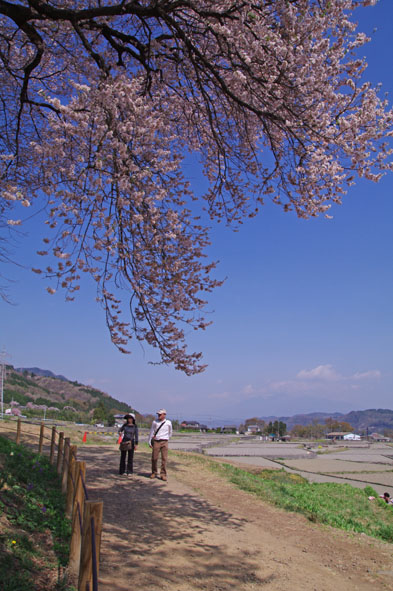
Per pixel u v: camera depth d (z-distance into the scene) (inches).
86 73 323.0
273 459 1466.5
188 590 203.3
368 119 288.4
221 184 337.7
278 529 341.1
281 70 261.6
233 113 317.4
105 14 265.0
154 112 299.0
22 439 612.7
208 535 293.7
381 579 264.7
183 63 311.6
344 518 447.5
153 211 273.7
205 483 473.7
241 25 261.9
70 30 295.9
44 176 279.0
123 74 272.4
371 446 3171.8
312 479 1049.5
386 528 423.5
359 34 281.4
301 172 301.9
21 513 228.7
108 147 262.5
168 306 303.7
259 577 235.0
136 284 284.8
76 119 253.8
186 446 1630.2
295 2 260.7
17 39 334.6
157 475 466.6
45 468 367.2
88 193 255.6
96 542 129.6
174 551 254.2
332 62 279.7
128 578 206.1
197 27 280.7
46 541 208.5
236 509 381.1
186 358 316.8
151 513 327.0
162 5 269.6
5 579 157.3
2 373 2502.5
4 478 278.5
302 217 326.3
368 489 765.9
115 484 410.6
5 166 311.1
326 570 266.8
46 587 162.9
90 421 3068.4
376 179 304.5
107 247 262.5
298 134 302.8
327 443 3462.1
